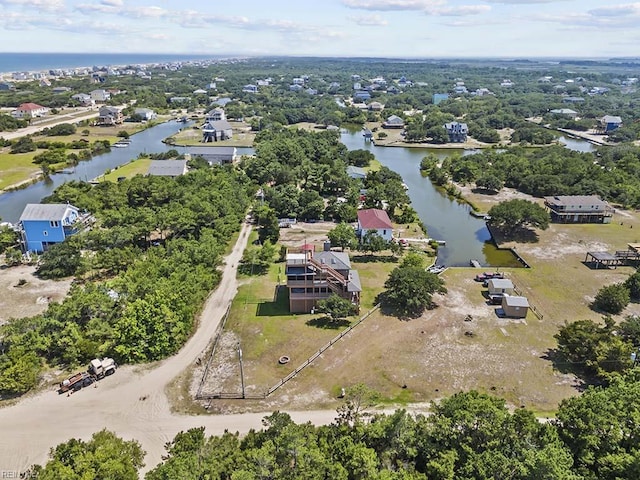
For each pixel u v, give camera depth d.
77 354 50.91
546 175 118.94
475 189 123.88
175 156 143.00
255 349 54.81
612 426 35.00
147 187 99.94
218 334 57.59
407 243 87.25
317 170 119.44
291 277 60.75
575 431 35.75
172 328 53.81
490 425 35.06
